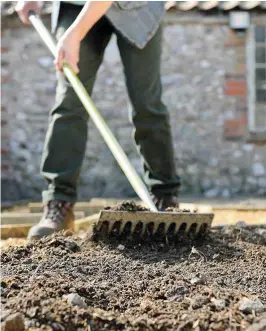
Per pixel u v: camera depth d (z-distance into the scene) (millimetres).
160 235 3961
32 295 2664
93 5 4184
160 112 4852
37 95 12547
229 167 12500
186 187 12508
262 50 12742
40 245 3771
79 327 2520
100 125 4336
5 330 2414
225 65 12484
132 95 4801
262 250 3922
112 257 3646
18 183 12539
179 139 12508
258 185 12531
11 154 12562
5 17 12391
